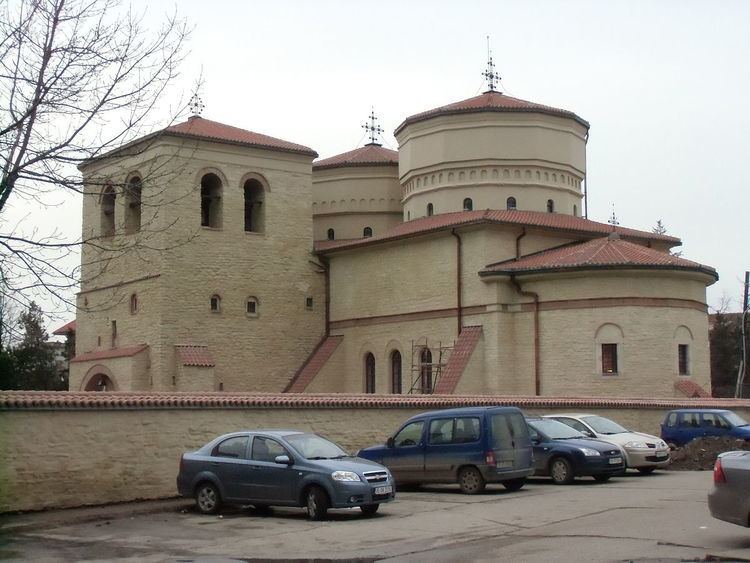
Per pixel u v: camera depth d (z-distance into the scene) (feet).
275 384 187.52
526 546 55.93
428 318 171.73
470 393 156.56
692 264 152.56
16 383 175.83
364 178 214.90
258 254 188.55
